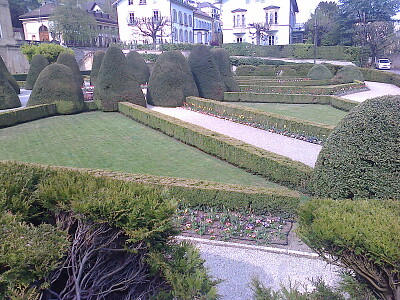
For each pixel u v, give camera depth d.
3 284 2.01
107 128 13.16
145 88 25.38
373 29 40.75
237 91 21.66
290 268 4.38
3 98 16.47
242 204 5.73
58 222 2.73
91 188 2.93
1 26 34.19
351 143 5.18
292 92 22.53
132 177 6.35
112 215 2.54
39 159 9.13
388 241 2.25
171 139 11.42
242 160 8.21
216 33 66.75
